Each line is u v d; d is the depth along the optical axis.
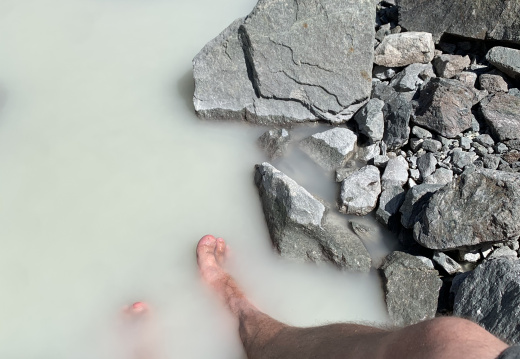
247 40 2.04
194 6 2.48
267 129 2.11
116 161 2.04
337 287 1.76
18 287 1.78
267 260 1.82
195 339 1.68
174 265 1.82
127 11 2.47
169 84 2.23
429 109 1.98
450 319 1.09
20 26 2.44
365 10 2.03
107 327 1.70
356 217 1.89
